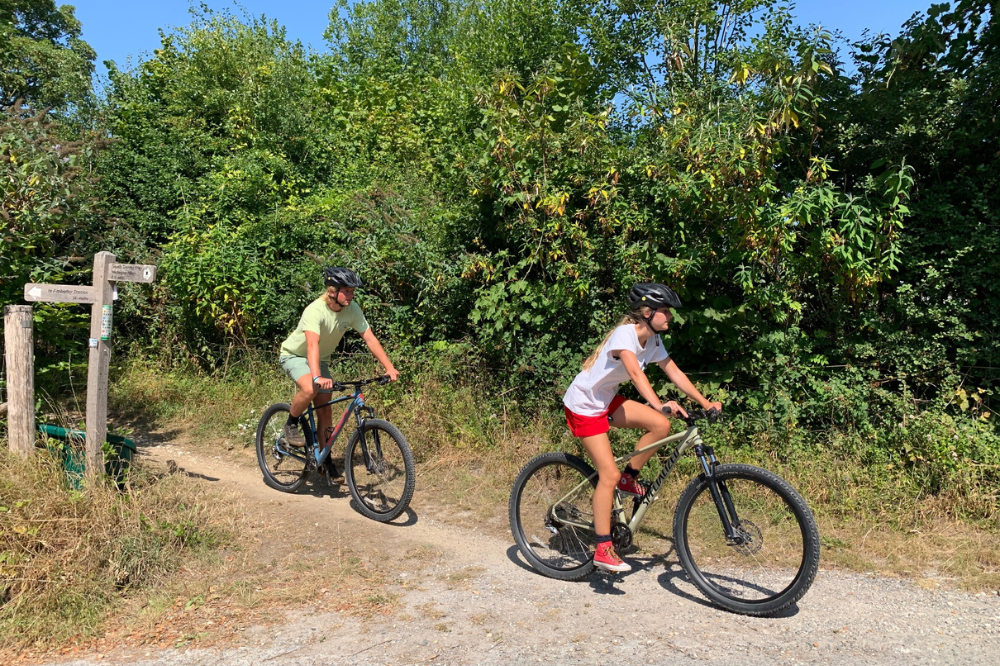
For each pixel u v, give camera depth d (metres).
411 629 3.50
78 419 7.34
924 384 5.95
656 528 4.81
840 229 5.63
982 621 3.49
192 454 6.93
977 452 4.95
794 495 3.53
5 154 7.18
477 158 7.30
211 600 3.84
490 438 6.47
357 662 3.18
